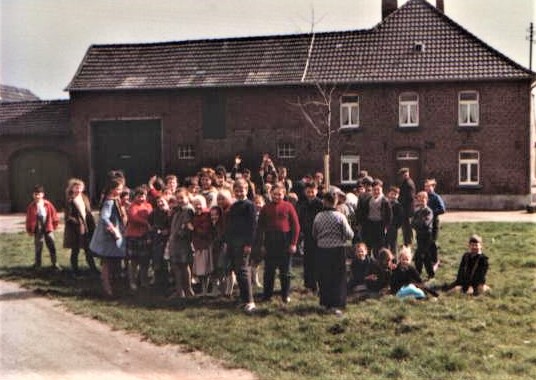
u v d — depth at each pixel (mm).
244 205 10219
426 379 6953
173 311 9898
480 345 8047
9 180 32188
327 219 9883
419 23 30875
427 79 28562
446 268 13156
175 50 33031
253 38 32531
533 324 8969
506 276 12109
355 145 29828
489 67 28469
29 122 32594
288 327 8891
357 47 30688
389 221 12102
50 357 7758
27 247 16500
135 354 7938
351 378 6973
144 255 11281
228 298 10719
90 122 32188
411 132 29312
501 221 22469
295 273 12844
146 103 31766
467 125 28938
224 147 31094
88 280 12188
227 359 7703
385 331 8688
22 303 10445
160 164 31922
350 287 11352
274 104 30469
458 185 28984
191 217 10789
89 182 32156
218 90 30984
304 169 30281
